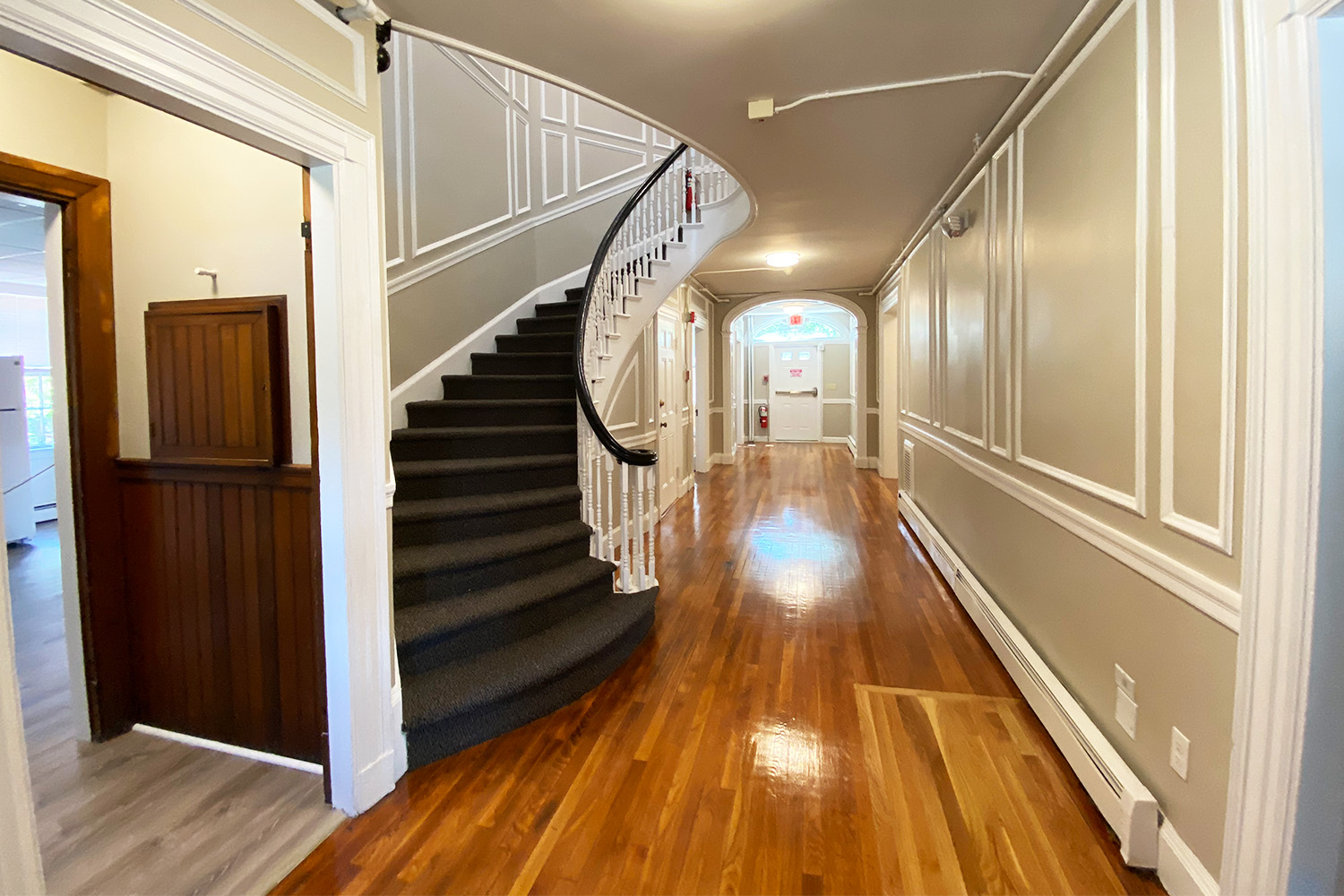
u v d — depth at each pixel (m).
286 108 1.46
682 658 2.76
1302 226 1.06
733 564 4.19
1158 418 1.51
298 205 1.85
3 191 1.79
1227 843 1.23
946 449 3.77
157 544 2.08
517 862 1.58
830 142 2.82
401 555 2.47
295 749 1.98
